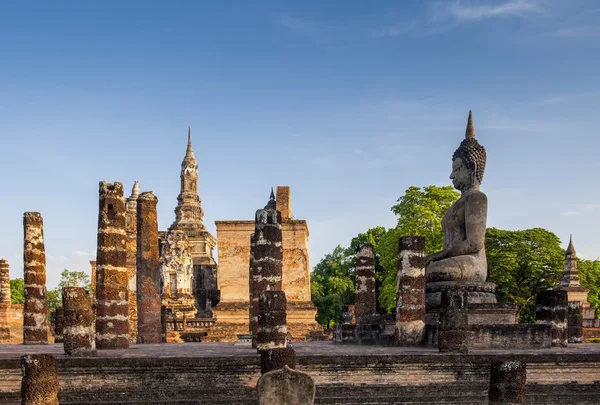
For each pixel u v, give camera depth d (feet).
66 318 59.52
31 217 95.30
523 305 160.25
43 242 96.63
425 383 54.44
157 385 53.47
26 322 94.22
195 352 63.82
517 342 62.28
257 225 69.56
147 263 92.53
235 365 53.88
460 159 74.95
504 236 163.22
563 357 55.36
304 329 144.77
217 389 53.36
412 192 152.05
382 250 159.63
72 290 59.72
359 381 54.03
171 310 155.84
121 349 70.49
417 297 66.03
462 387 54.39
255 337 71.10
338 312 223.10
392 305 151.23
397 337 66.54
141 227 92.79
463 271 70.03
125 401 52.65
